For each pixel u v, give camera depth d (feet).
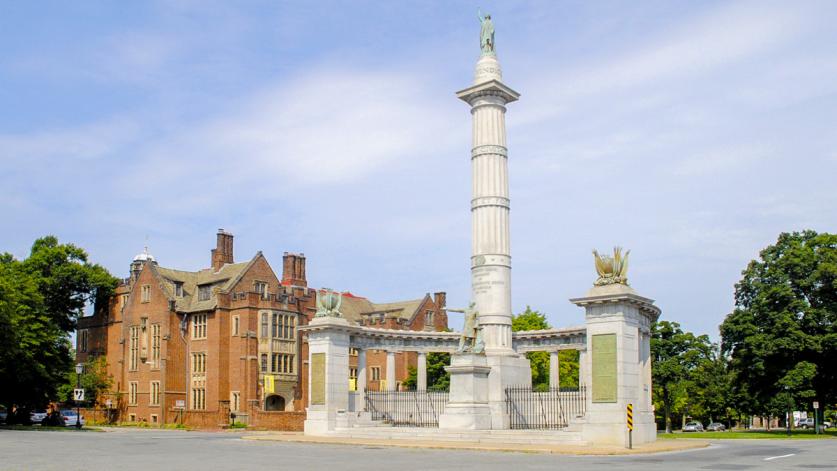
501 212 180.14
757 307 239.30
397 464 99.55
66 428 245.45
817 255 238.48
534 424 165.78
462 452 124.16
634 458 112.37
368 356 348.79
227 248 328.49
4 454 118.21
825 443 164.25
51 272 331.16
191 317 314.14
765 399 240.94
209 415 265.95
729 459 110.93
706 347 306.96
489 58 185.37
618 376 138.62
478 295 178.40
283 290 315.58
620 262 143.02
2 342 230.89
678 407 355.77
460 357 164.96
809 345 226.58
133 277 333.62
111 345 336.49
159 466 96.99
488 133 182.09
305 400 311.27
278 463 101.55
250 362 295.28
